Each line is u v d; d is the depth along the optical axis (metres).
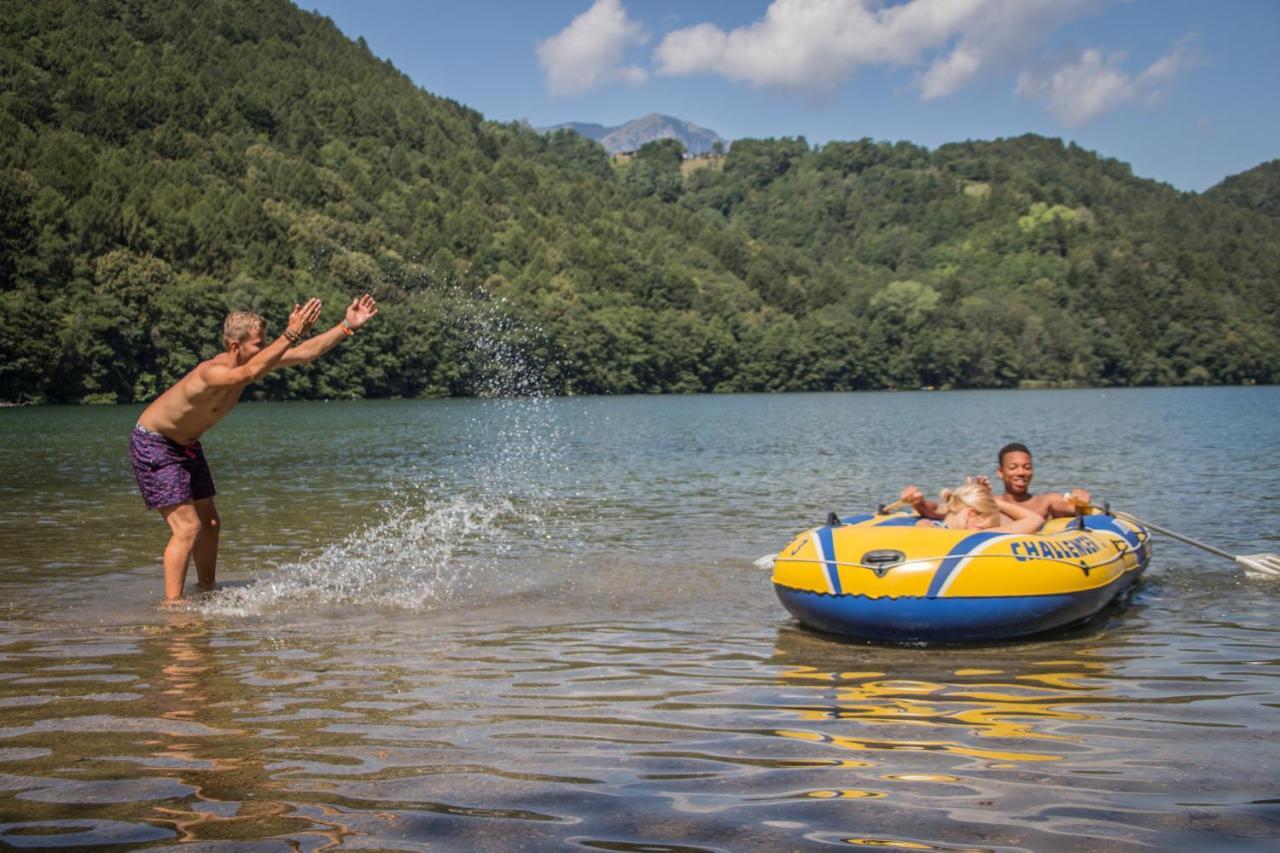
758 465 22.25
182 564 7.92
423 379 84.31
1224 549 10.73
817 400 85.31
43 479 18.30
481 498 15.71
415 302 88.81
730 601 8.15
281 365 7.84
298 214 105.12
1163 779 4.24
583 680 5.80
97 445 27.91
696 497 15.93
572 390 95.69
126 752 4.53
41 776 4.23
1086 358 133.00
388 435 34.06
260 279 81.94
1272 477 18.59
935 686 5.74
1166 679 5.88
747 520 13.15
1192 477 18.78
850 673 6.03
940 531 7.28
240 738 4.73
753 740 4.75
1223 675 5.95
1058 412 56.19
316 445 28.81
